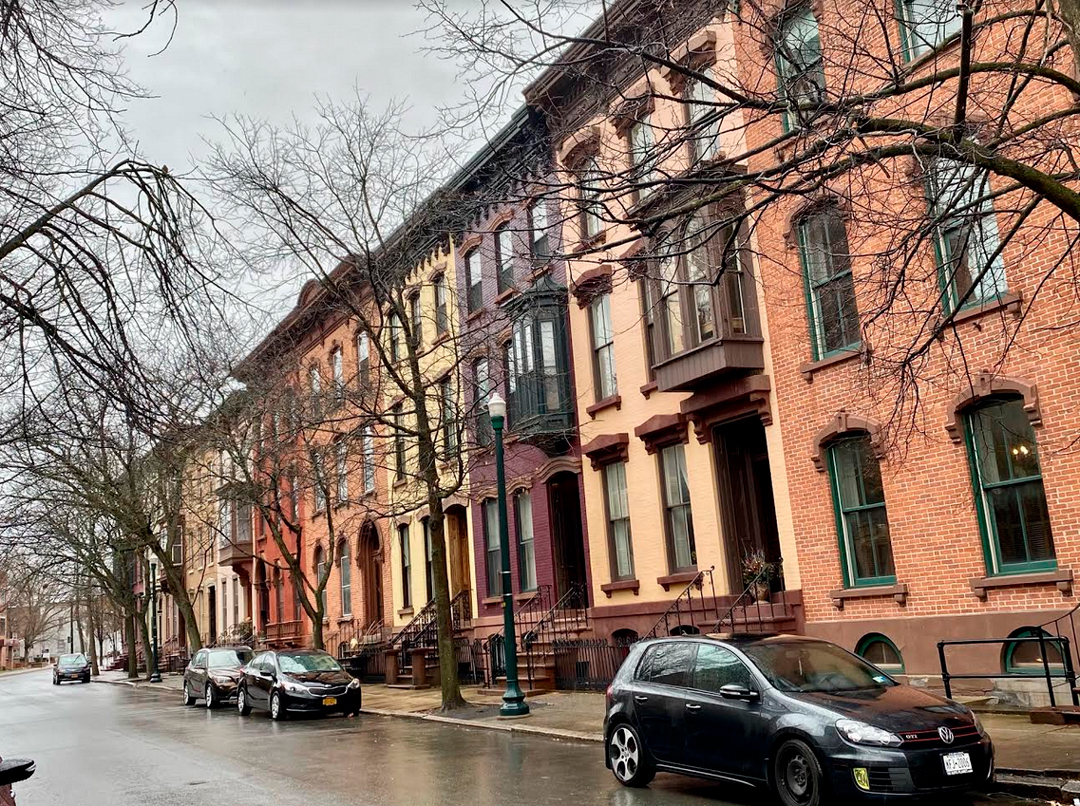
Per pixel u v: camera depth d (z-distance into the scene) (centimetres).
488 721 1588
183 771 1293
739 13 948
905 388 1041
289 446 2452
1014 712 1143
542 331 2112
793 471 1534
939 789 752
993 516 1257
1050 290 1165
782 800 819
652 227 979
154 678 4494
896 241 1166
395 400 2698
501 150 1923
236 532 4128
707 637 960
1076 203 734
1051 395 1169
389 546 2970
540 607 2169
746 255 1606
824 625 1469
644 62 949
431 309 2397
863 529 1438
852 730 773
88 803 1074
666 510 1833
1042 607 1181
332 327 2764
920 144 790
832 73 1242
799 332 1519
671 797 916
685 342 1661
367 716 1964
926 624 1315
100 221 845
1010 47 1130
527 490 2286
